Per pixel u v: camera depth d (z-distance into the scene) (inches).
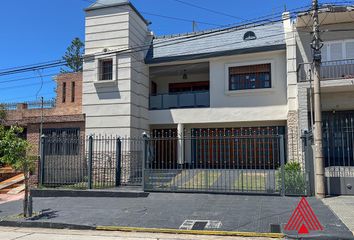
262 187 506.0
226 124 761.0
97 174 638.5
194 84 858.8
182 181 571.8
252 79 731.4
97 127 720.3
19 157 418.0
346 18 660.1
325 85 623.2
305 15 635.5
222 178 582.2
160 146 780.6
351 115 678.5
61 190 540.7
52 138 646.5
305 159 477.1
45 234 347.6
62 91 892.6
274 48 696.4
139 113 745.6
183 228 350.6
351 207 402.0
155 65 793.6
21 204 506.3
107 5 741.3
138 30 778.2
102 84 725.9
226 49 732.7
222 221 366.6
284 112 695.1
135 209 433.7
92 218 398.9
